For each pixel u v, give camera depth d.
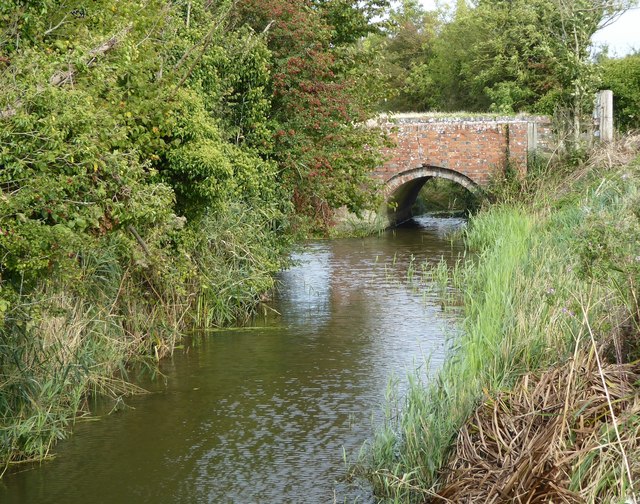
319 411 11.13
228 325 16.56
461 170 33.34
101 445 10.11
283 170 18.62
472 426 8.20
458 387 9.36
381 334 15.41
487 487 7.11
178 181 12.62
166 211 9.62
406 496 8.04
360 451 9.25
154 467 9.42
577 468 6.66
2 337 9.71
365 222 33.03
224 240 16.67
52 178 8.04
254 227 17.19
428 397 9.76
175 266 13.80
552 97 34.84
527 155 32.75
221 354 14.26
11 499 8.62
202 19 16.64
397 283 21.23
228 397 11.84
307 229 19.11
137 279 14.45
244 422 10.80
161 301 14.60
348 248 28.83
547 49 36.38
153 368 13.38
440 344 14.40
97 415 11.21
